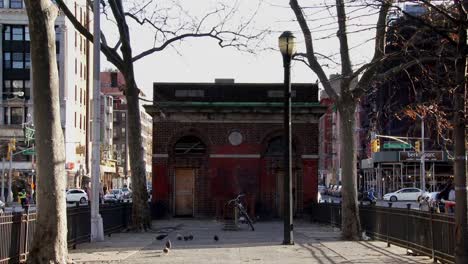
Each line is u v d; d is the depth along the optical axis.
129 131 24.64
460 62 11.02
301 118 32.81
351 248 17.62
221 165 32.66
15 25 81.00
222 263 14.46
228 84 33.62
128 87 24.45
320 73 20.80
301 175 32.66
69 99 83.00
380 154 71.06
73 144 85.00
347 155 20.80
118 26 24.02
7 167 76.81
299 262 14.56
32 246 13.22
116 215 24.12
